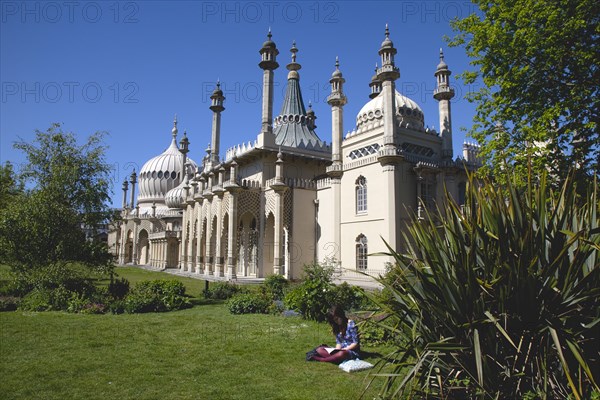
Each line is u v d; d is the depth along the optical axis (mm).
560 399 4441
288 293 15117
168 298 16125
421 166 25562
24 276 17594
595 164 12219
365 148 27703
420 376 5137
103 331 11070
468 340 4824
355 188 27641
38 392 6316
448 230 5324
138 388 6516
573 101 12359
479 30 14719
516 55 13734
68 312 14625
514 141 14461
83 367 7621
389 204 24391
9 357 8320
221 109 41625
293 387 6559
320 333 10945
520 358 4676
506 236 4891
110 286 18062
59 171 19375
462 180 29531
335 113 29969
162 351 8906
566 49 12680
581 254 4680
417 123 28906
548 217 5156
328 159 36156
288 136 37156
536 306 4605
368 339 9570
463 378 4988
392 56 25391
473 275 4809
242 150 36469
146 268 52000
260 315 14273
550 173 12984
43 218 17672
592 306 4543
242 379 6969
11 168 26266
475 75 16031
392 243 23938
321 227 31797
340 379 6973
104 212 20797
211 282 29016
